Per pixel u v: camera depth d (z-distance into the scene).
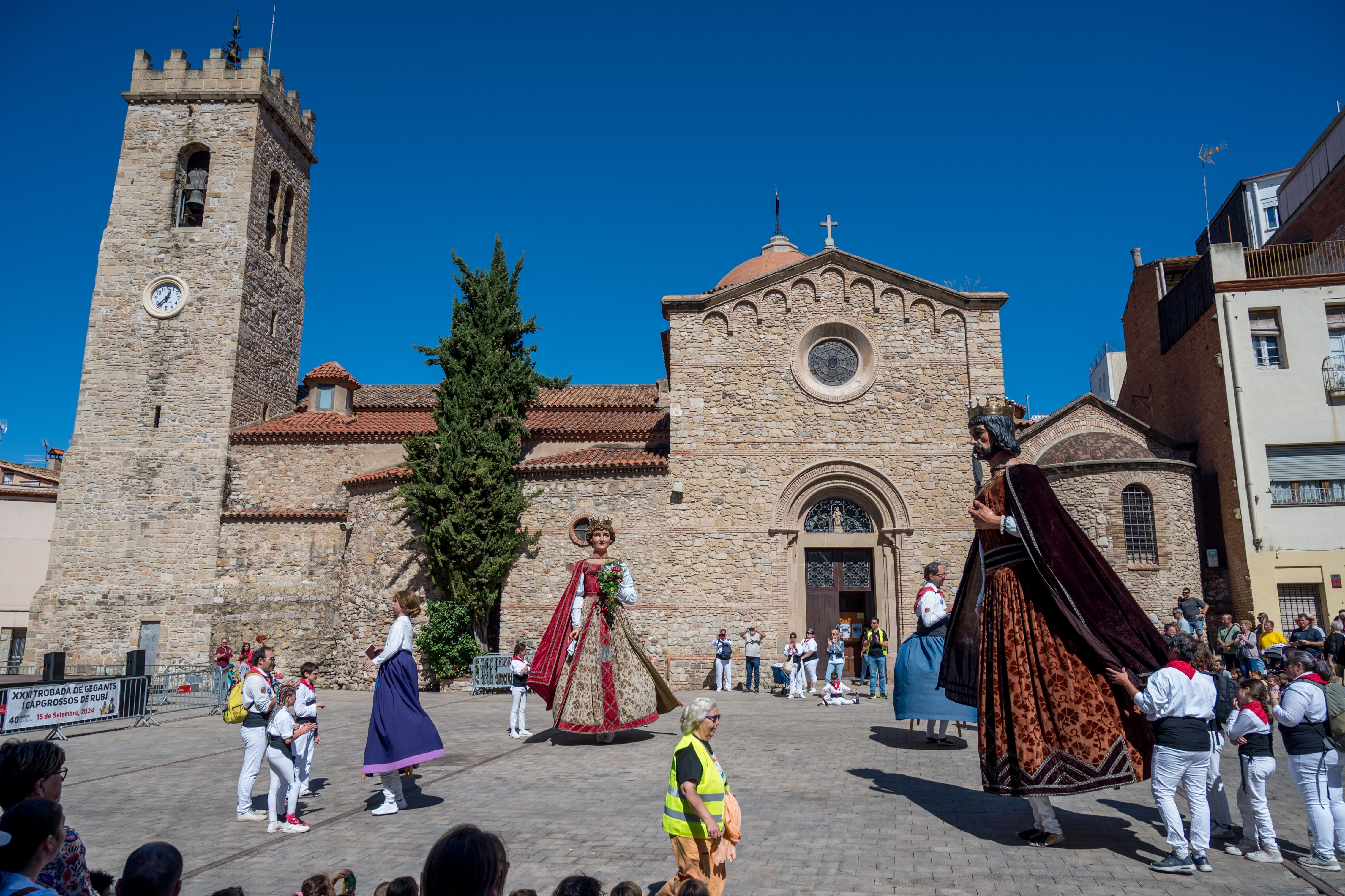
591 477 24.41
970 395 24.09
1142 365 30.08
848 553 23.98
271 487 28.77
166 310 29.77
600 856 7.06
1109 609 6.78
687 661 22.89
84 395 29.05
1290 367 23.17
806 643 20.02
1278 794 9.66
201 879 6.86
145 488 28.19
